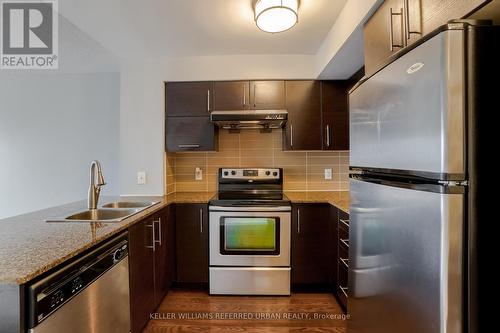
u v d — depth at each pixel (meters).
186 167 3.04
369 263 1.05
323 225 2.50
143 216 1.80
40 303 0.93
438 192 0.68
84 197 3.17
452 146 0.66
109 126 3.15
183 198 2.62
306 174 3.03
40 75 3.17
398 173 0.85
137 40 2.34
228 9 1.86
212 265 2.47
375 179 1.01
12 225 1.52
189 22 2.03
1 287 0.89
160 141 2.73
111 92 3.15
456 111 0.66
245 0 1.76
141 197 2.67
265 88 2.71
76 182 3.18
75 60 2.78
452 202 0.66
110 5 1.81
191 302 2.37
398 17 1.26
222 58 2.69
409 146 0.79
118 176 3.14
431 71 0.70
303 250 2.50
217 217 2.46
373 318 1.01
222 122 2.62
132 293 1.67
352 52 2.02
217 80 2.71
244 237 2.45
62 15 1.93
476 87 0.66
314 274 2.50
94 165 2.04
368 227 1.05
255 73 2.67
